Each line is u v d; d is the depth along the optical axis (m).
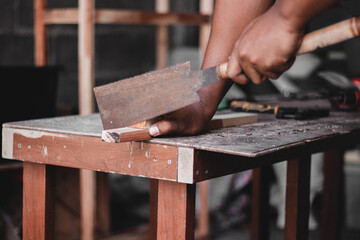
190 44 3.78
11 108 2.03
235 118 1.34
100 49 3.23
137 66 3.49
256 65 0.94
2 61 2.77
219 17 1.21
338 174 2.12
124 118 1.10
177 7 3.70
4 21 2.76
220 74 1.01
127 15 2.25
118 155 1.12
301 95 1.95
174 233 1.09
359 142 1.66
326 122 1.42
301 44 0.92
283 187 2.90
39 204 1.29
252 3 1.19
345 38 0.89
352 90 1.84
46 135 1.21
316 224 2.95
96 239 2.49
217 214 3.02
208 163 1.05
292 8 0.88
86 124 1.28
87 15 2.17
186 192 1.06
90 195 2.29
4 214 2.11
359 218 2.95
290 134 1.18
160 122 1.08
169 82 1.04
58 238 2.47
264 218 2.05
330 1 0.85
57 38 2.99
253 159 1.18
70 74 3.07
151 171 1.07
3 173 2.14
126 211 3.06
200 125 1.15
